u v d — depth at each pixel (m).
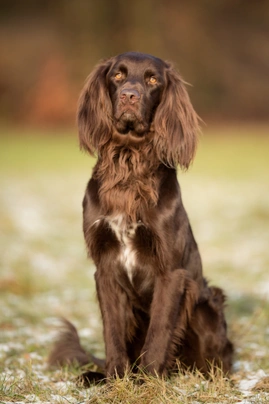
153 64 6.70
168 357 6.22
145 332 6.77
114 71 6.71
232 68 63.81
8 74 62.62
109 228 6.32
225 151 38.69
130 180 6.43
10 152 38.81
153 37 60.56
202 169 31.47
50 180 27.98
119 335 6.39
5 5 69.00
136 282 6.41
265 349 7.70
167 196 6.36
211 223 18.31
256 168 31.45
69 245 15.73
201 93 61.00
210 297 6.85
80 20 60.53
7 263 12.94
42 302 10.48
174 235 6.27
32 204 21.59
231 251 14.84
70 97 59.78
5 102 61.31
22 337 8.32
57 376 6.63
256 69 65.25
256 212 19.09
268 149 39.31
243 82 63.28
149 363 6.08
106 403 5.43
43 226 17.86
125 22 60.53
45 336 8.41
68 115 59.06
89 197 6.51
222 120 58.72
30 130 53.91
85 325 9.30
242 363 7.20
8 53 64.25
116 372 5.92
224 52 64.94
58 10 64.94
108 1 60.12
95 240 6.36
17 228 16.98
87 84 6.98
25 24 68.38
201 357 6.61
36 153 38.59
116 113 6.50
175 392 5.62
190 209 20.61
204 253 14.80
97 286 6.47
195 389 5.88
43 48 64.69
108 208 6.36
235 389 5.99
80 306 10.38
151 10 60.69
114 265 6.40
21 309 9.66
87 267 13.52
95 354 7.88
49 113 59.38
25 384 5.99
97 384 6.19
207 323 6.61
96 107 6.82
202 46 63.47
